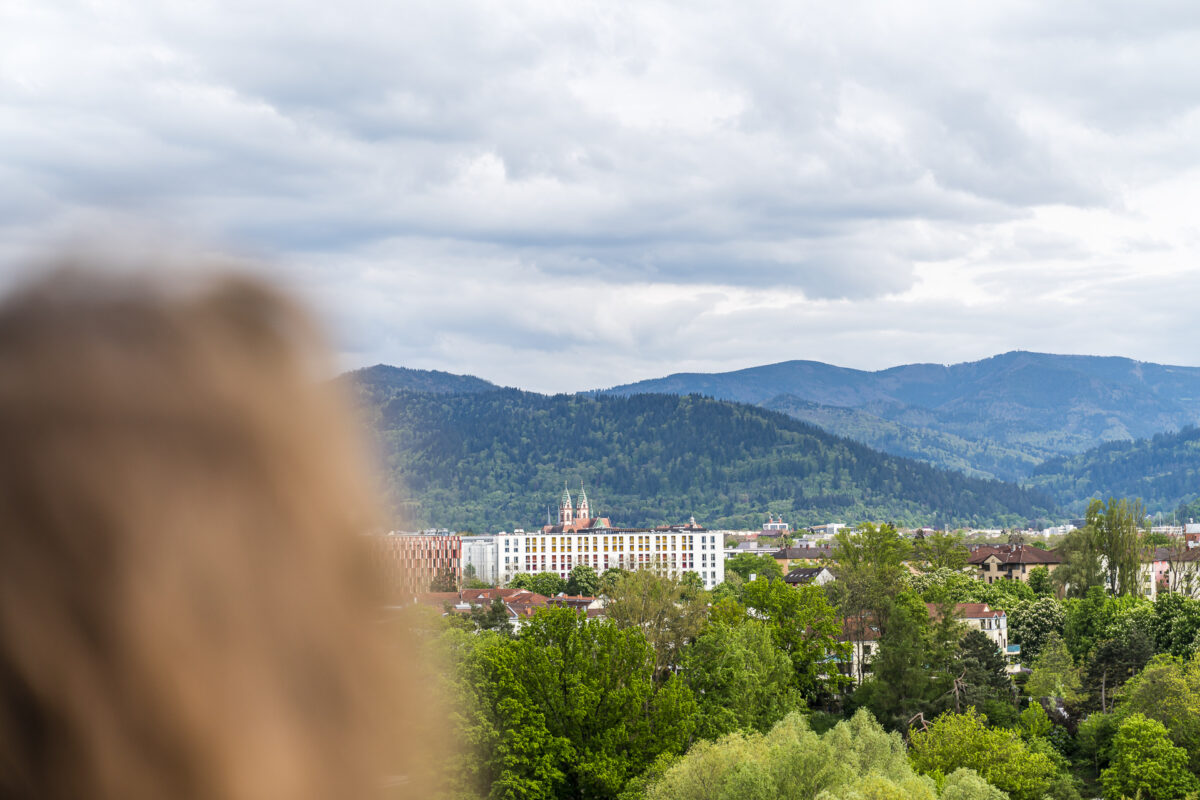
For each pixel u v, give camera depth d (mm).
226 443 926
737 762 54219
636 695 58812
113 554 879
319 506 963
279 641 920
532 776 53594
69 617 872
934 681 91500
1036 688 94188
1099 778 75812
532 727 54281
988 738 72062
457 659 51500
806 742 54062
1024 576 189500
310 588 945
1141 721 73125
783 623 91875
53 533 876
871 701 89812
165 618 880
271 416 951
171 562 888
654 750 58906
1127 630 103812
